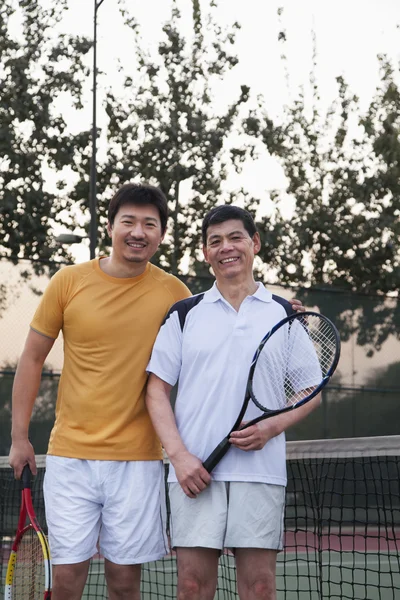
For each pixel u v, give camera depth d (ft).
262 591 8.77
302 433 40.40
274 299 9.37
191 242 62.69
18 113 60.23
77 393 9.96
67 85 61.21
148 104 62.49
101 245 61.11
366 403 41.22
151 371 9.46
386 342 41.70
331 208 65.46
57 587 9.82
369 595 20.08
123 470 9.84
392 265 65.46
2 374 34.22
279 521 8.97
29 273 34.63
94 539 9.93
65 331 10.20
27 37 60.54
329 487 34.45
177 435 9.00
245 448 8.60
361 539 31.96
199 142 62.59
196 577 8.84
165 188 62.44
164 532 10.13
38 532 9.47
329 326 8.88
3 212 59.36
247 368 8.98
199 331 9.17
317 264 65.31
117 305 9.97
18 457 10.39
